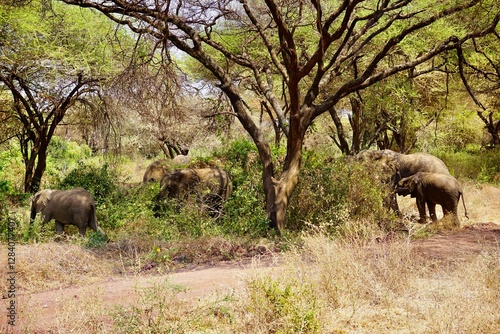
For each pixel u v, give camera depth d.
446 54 14.78
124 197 12.98
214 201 12.37
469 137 28.42
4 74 15.29
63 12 16.02
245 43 13.58
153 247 8.80
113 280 7.16
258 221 10.69
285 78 11.59
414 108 20.44
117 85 11.49
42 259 7.46
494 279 5.68
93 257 8.09
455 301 5.09
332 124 28.77
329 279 5.39
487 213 13.27
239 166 13.74
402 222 10.52
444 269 6.53
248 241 9.77
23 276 7.07
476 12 12.30
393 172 12.98
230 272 7.09
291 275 5.33
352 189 11.13
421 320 4.88
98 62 16.09
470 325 4.64
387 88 18.08
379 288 5.39
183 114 12.14
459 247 8.09
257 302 4.82
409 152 25.03
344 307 5.22
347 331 4.71
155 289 5.07
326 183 11.26
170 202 11.92
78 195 10.40
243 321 4.77
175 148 23.34
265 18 14.46
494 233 9.55
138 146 24.45
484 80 20.39
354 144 21.47
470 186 16.31
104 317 5.01
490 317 4.84
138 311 4.73
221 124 14.45
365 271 5.73
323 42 10.56
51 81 15.88
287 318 4.61
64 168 20.52
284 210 10.80
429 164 12.97
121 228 11.01
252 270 5.46
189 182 12.45
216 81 19.88
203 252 8.86
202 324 4.77
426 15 14.26
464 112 23.97
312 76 18.08
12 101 17.22
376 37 15.80
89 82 16.19
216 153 14.84
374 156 13.23
